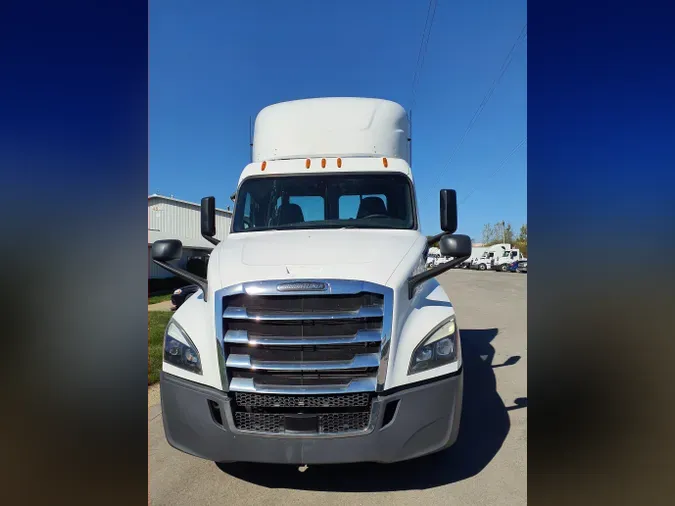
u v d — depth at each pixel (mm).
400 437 2762
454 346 2961
